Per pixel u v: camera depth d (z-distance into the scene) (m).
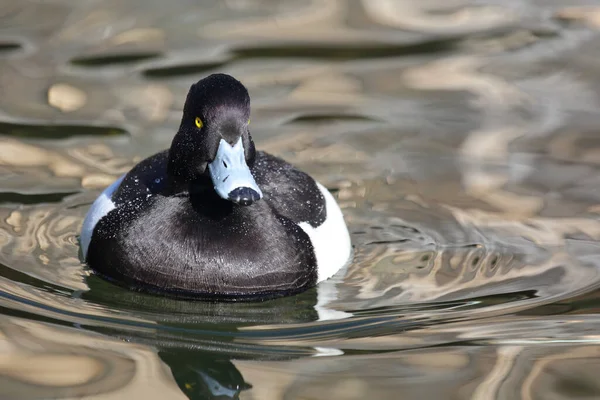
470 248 10.35
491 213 11.09
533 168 11.98
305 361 8.22
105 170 11.66
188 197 9.16
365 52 14.79
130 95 13.32
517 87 13.89
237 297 9.11
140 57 14.30
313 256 9.42
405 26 15.62
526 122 13.01
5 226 10.41
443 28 15.56
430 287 9.54
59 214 10.72
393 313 9.02
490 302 9.23
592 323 8.81
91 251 9.48
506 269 9.91
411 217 10.99
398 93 13.71
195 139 8.73
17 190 11.16
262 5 16.08
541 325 8.80
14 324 8.59
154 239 9.08
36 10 15.51
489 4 16.42
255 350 8.39
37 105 12.98
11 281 9.30
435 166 12.03
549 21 15.87
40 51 14.32
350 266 9.91
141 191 9.48
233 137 8.60
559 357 8.27
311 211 9.70
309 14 15.84
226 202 9.16
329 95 13.61
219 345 8.45
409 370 8.09
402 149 12.40
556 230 10.73
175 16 15.56
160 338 8.52
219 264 9.02
